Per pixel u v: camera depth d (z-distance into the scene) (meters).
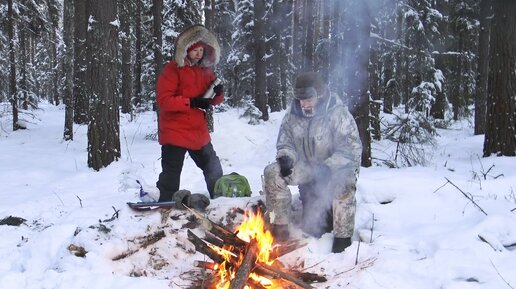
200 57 4.76
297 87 4.04
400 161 8.66
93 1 7.81
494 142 8.52
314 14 21.30
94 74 7.83
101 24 7.82
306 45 19.52
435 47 18.39
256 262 3.29
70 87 12.62
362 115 8.02
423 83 16.67
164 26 17.81
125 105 21.94
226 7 23.44
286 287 3.28
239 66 22.38
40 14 19.61
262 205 4.46
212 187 5.12
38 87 41.66
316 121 4.10
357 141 4.04
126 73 21.70
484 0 14.39
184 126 4.78
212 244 3.65
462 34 19.02
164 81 4.71
